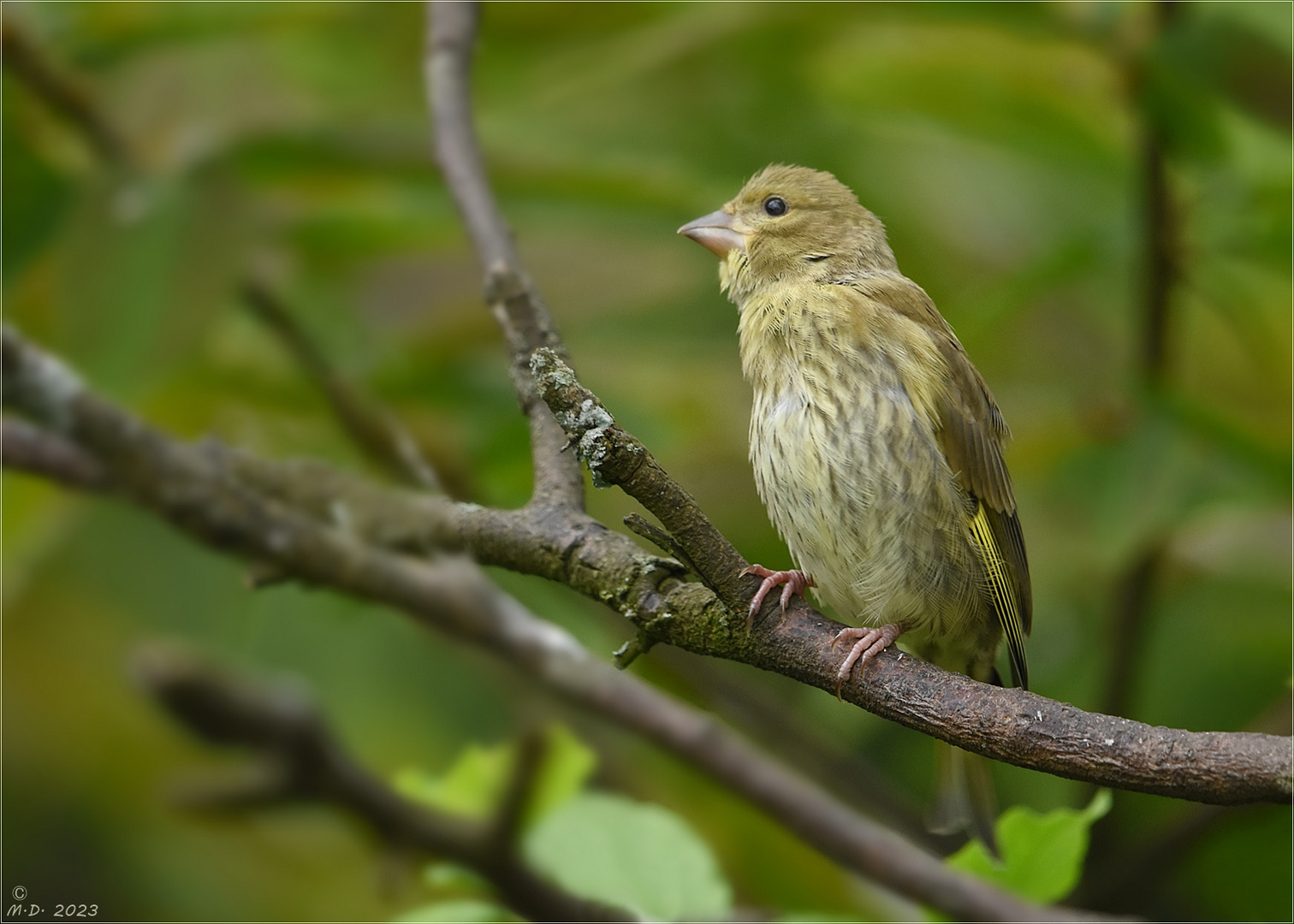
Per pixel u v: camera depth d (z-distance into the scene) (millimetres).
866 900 6270
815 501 7309
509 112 8891
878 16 8328
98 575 6918
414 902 6195
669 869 5133
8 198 7371
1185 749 4527
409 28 8766
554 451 6059
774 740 7750
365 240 8031
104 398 5926
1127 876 7996
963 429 7336
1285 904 8320
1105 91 8680
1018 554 7551
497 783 5734
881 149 9758
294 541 5707
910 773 8742
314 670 6863
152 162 7664
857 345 7371
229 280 7281
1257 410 9734
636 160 8578
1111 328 9742
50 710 6887
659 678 7480
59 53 7750
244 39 8500
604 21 8500
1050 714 4844
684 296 9320
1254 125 8547
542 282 9281
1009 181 9602
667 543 5266
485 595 5660
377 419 7680
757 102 9336
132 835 7000
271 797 5031
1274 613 8547
